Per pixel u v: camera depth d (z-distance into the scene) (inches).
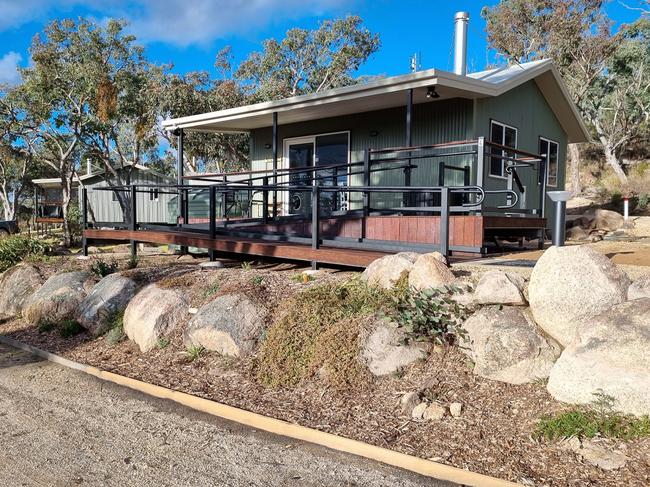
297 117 470.3
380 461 133.3
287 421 153.5
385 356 170.4
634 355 131.3
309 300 204.2
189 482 124.7
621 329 136.6
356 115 454.0
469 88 359.9
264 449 142.0
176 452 140.9
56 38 690.2
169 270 296.0
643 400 126.8
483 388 153.2
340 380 168.1
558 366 142.3
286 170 367.2
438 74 336.2
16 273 343.6
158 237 363.9
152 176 977.5
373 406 156.6
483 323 164.6
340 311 194.1
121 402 179.9
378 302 189.9
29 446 145.6
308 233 336.2
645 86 985.5
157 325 229.5
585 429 126.6
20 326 295.3
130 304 251.0
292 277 246.1
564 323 154.3
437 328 172.9
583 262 157.0
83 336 261.9
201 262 339.6
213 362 202.1
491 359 155.6
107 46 730.8
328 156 477.7
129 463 134.9
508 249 329.1
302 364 181.5
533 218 323.3
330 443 142.3
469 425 139.9
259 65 1002.1
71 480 126.4
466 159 390.0
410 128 352.2
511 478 116.8
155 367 208.7
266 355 191.8
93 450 142.6
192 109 832.3
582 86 916.0
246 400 171.3
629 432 123.4
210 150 923.4
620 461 116.6
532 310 163.2
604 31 876.6
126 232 391.9
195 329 214.7
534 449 126.4
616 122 1021.2
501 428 136.5
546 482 114.4
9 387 199.0
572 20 865.5
